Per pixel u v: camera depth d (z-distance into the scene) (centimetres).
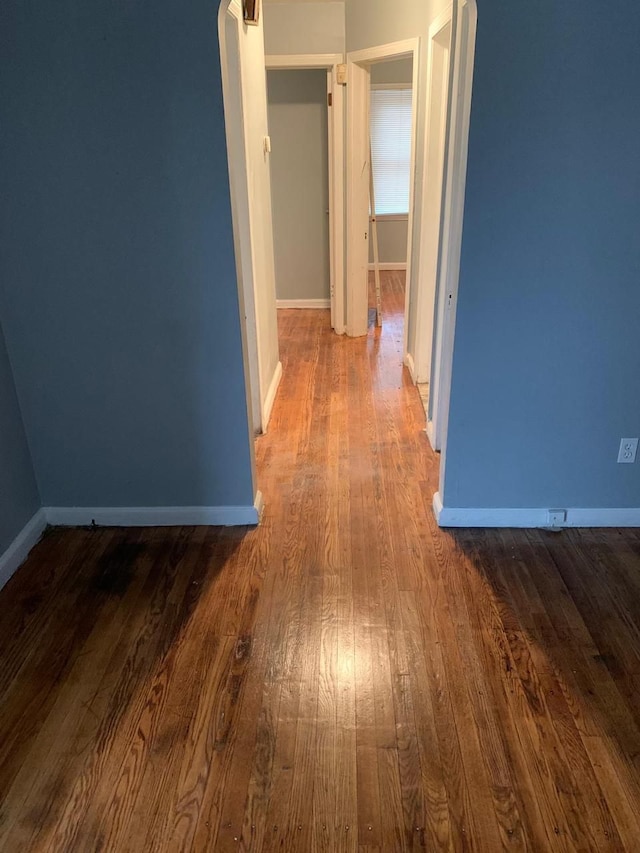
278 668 189
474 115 195
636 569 231
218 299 223
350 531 256
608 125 194
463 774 156
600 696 177
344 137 462
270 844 141
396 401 388
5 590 224
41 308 226
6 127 200
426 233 368
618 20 183
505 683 182
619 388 231
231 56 274
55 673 188
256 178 331
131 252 216
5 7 186
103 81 194
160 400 240
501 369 230
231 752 163
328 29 444
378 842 141
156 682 184
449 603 214
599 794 151
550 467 246
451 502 254
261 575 230
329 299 617
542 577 227
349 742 165
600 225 207
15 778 157
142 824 146
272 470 307
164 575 231
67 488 257
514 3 182
